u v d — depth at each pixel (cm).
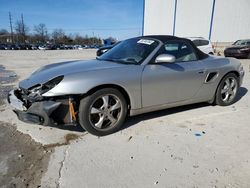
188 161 265
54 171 247
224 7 2305
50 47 5634
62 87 289
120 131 341
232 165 257
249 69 1048
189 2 2445
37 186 224
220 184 226
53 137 325
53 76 305
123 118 337
